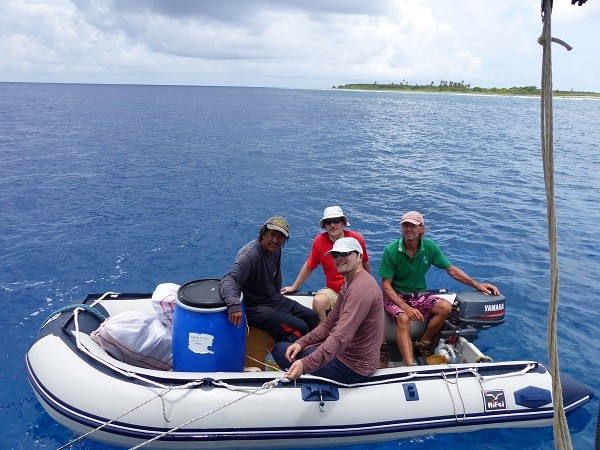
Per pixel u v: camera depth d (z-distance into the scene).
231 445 3.70
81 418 3.70
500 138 28.59
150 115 38.47
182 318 3.90
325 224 4.82
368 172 16.03
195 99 74.88
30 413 4.17
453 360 4.55
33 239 8.49
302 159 18.34
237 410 3.69
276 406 3.72
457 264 7.87
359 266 3.68
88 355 3.94
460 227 9.88
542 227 9.98
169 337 4.24
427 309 4.77
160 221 9.76
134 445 3.70
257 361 4.43
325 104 67.19
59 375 3.86
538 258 8.20
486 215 10.82
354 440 3.84
